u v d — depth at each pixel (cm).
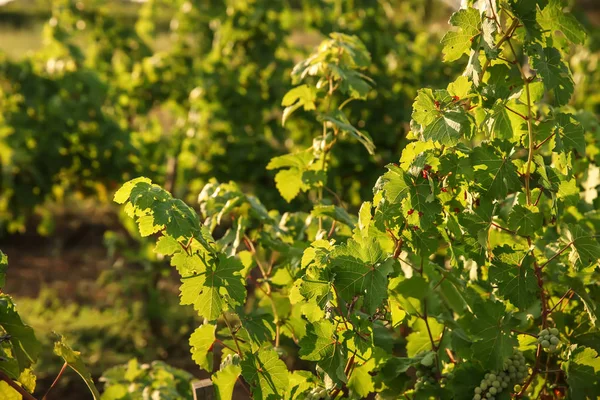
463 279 271
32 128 652
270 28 687
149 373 358
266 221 299
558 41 229
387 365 252
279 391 230
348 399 246
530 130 215
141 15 814
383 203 216
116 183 695
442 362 284
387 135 648
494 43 209
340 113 299
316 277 213
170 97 742
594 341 256
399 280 247
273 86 677
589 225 316
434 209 211
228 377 234
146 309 578
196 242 216
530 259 228
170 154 699
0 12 2062
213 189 306
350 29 686
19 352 215
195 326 581
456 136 207
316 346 215
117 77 754
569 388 243
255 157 670
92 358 522
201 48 746
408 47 727
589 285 265
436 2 834
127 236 823
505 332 231
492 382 235
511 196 263
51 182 679
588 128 350
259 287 299
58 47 676
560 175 232
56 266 747
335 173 642
